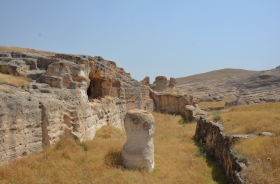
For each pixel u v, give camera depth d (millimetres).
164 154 13414
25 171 8352
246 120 14594
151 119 10945
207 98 52312
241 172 8523
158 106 42125
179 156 13422
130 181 8945
